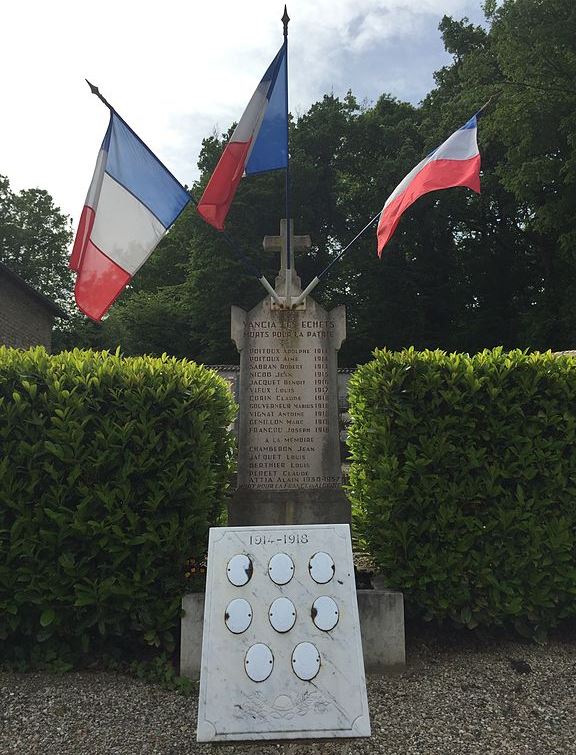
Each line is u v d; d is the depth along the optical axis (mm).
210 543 2816
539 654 4422
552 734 3396
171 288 36719
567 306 25047
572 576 4465
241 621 2623
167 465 4430
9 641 4305
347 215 31391
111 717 3584
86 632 4328
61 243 44094
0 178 42750
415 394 4613
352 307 31125
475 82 25969
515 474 4562
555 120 22000
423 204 28703
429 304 31500
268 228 29688
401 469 4574
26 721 3518
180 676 4113
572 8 21453
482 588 4527
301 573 2732
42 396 4324
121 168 5328
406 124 30344
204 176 30562
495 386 4660
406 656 4422
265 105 5379
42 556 4246
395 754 3174
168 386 4520
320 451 5645
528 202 25953
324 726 2434
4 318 20250
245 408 5672
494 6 24859
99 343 36031
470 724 3488
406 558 4504
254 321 5750
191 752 3209
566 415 4609
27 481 4270
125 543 4238
